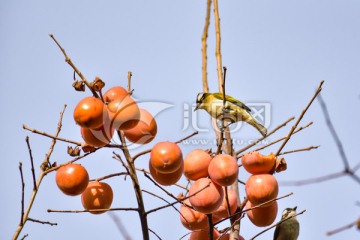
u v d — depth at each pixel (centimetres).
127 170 731
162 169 718
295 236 873
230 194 799
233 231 795
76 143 760
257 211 795
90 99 698
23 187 731
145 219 733
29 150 750
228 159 744
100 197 761
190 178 763
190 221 788
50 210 727
